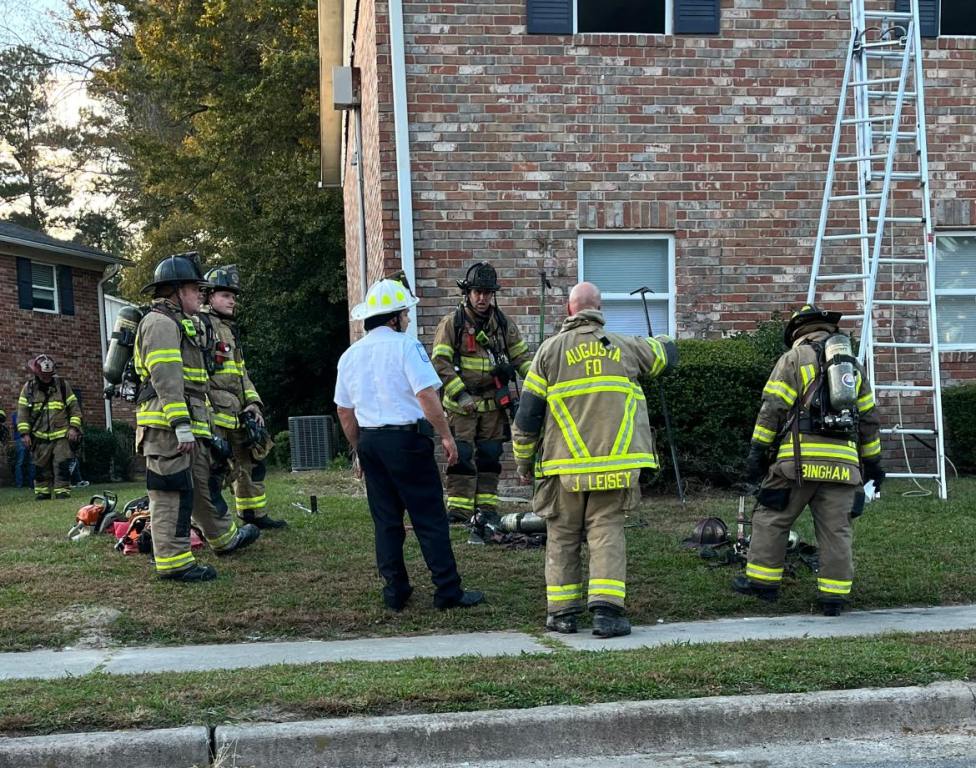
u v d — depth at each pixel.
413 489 6.05
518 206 10.32
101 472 20.89
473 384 8.05
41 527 9.19
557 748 3.95
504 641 5.45
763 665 4.47
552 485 5.70
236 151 26.78
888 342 10.77
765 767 3.80
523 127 10.32
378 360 6.05
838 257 10.70
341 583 6.61
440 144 10.22
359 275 14.24
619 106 10.43
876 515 8.38
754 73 10.57
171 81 28.25
